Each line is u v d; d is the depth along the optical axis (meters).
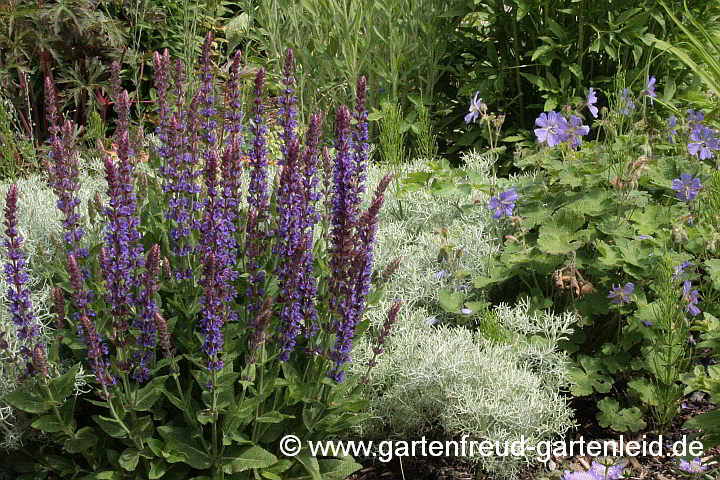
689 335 3.43
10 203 2.38
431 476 3.12
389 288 3.62
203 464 2.61
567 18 5.50
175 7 6.35
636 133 4.33
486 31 6.22
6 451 2.84
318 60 5.84
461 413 3.06
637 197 3.67
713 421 2.78
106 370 2.51
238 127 2.86
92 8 5.59
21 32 5.39
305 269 2.57
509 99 5.79
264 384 2.64
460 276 3.53
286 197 2.54
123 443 2.76
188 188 2.61
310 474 2.85
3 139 4.79
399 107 5.17
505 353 3.26
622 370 3.35
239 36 6.51
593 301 3.44
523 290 3.75
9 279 2.52
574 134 3.85
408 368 3.10
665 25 5.44
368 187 4.32
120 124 3.08
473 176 3.97
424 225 4.08
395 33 5.51
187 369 2.81
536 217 3.66
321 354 2.63
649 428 3.38
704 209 3.70
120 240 2.40
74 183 2.64
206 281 2.35
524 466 3.15
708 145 3.92
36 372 2.54
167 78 2.92
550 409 3.13
